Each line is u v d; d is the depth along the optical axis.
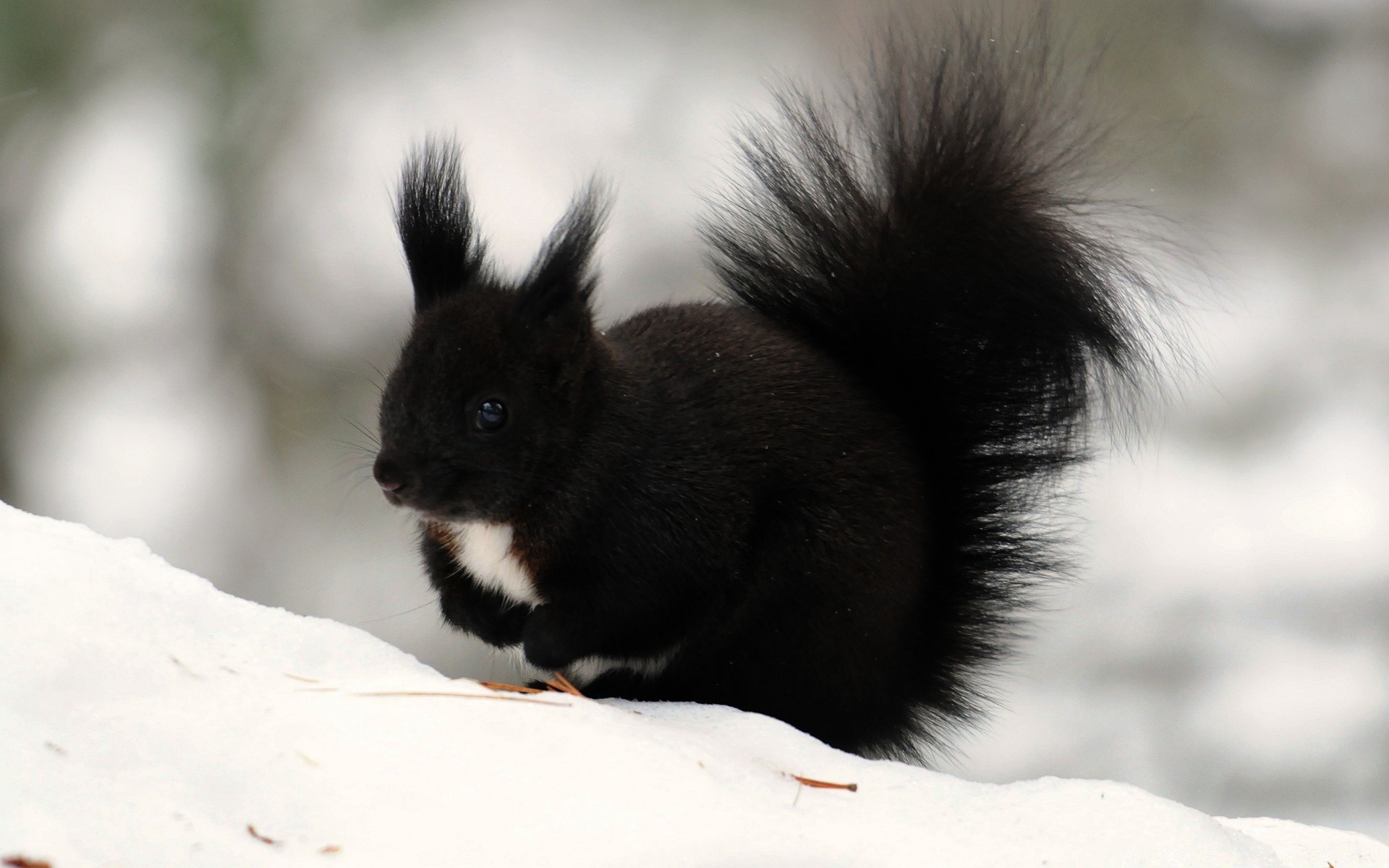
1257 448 5.52
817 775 4.43
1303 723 4.89
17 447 5.30
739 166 4.85
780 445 4.54
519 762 4.39
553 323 4.52
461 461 4.52
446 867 4.36
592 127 5.78
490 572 4.54
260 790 4.37
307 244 5.57
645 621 4.53
